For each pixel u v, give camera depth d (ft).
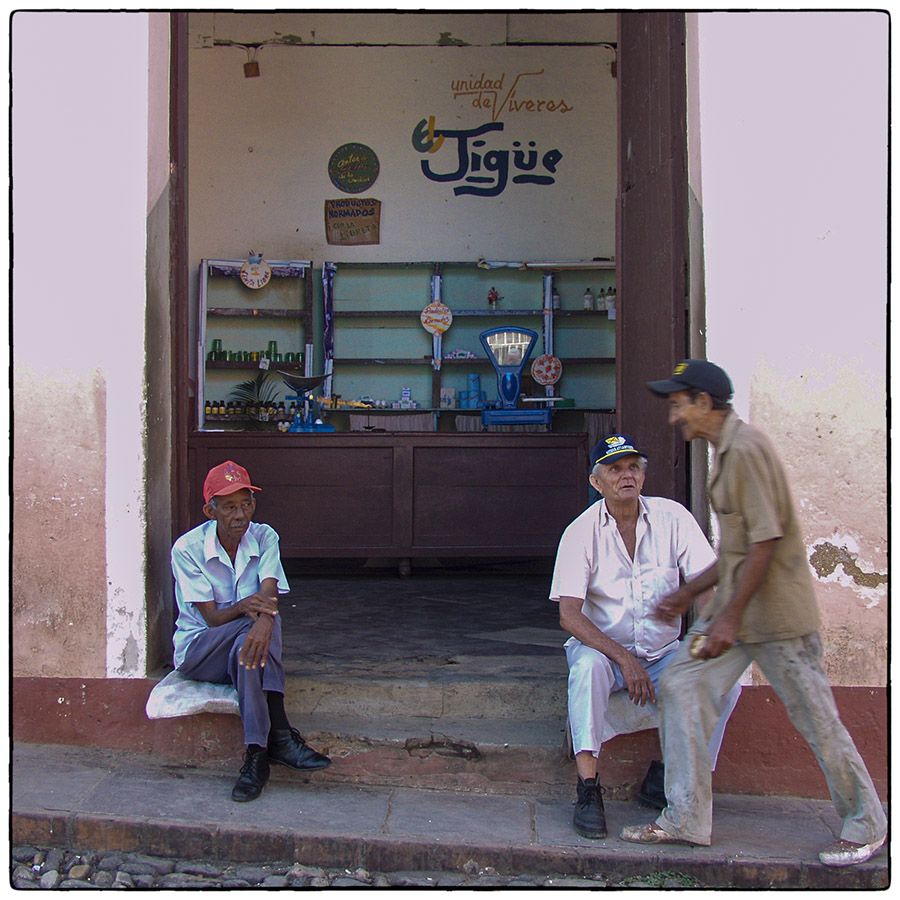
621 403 14.16
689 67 11.91
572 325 24.04
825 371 11.34
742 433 9.36
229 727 11.98
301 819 10.64
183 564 11.66
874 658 11.32
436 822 10.67
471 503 20.39
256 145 23.98
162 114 12.60
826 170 11.34
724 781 11.50
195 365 23.22
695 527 11.03
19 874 10.09
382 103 24.00
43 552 12.23
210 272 23.35
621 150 14.17
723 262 11.44
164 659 12.82
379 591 19.38
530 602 18.22
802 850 10.07
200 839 10.36
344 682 12.48
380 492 20.34
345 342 24.07
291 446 20.26
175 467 13.12
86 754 12.16
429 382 24.13
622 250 14.12
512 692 12.39
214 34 23.76
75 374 12.13
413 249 24.06
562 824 10.66
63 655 12.27
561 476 20.42
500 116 24.04
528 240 24.03
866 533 11.32
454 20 23.90
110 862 10.26
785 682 9.48
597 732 10.36
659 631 10.93
